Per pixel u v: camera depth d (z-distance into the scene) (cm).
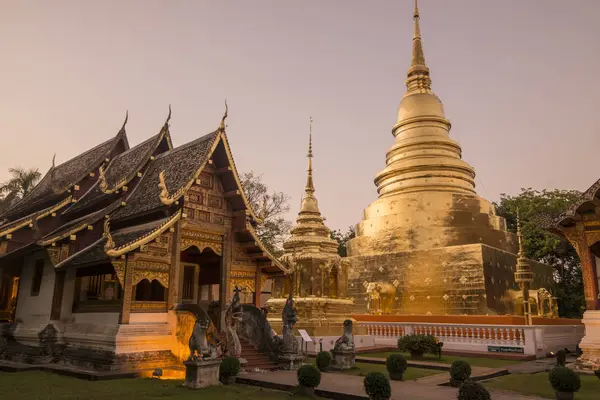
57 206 2503
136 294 2239
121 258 1711
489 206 3897
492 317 2680
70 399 1215
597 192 1855
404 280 3566
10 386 1411
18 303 2281
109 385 1434
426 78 4572
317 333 2555
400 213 3812
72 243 2042
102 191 2217
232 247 2089
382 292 3534
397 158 4162
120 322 1684
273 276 2238
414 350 2283
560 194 5297
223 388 1421
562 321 3134
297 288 2803
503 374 1823
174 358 1769
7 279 2625
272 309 2800
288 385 1425
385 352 2617
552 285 4062
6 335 2217
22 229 2405
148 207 1945
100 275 2156
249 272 2141
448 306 3325
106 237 1770
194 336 1475
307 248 2916
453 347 2645
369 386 1211
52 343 1928
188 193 1953
